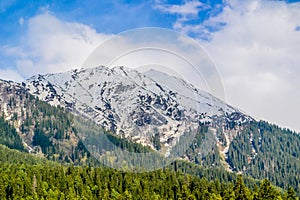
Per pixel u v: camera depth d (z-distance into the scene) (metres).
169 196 120.19
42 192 116.75
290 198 96.44
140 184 123.56
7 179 121.94
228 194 103.56
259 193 96.50
